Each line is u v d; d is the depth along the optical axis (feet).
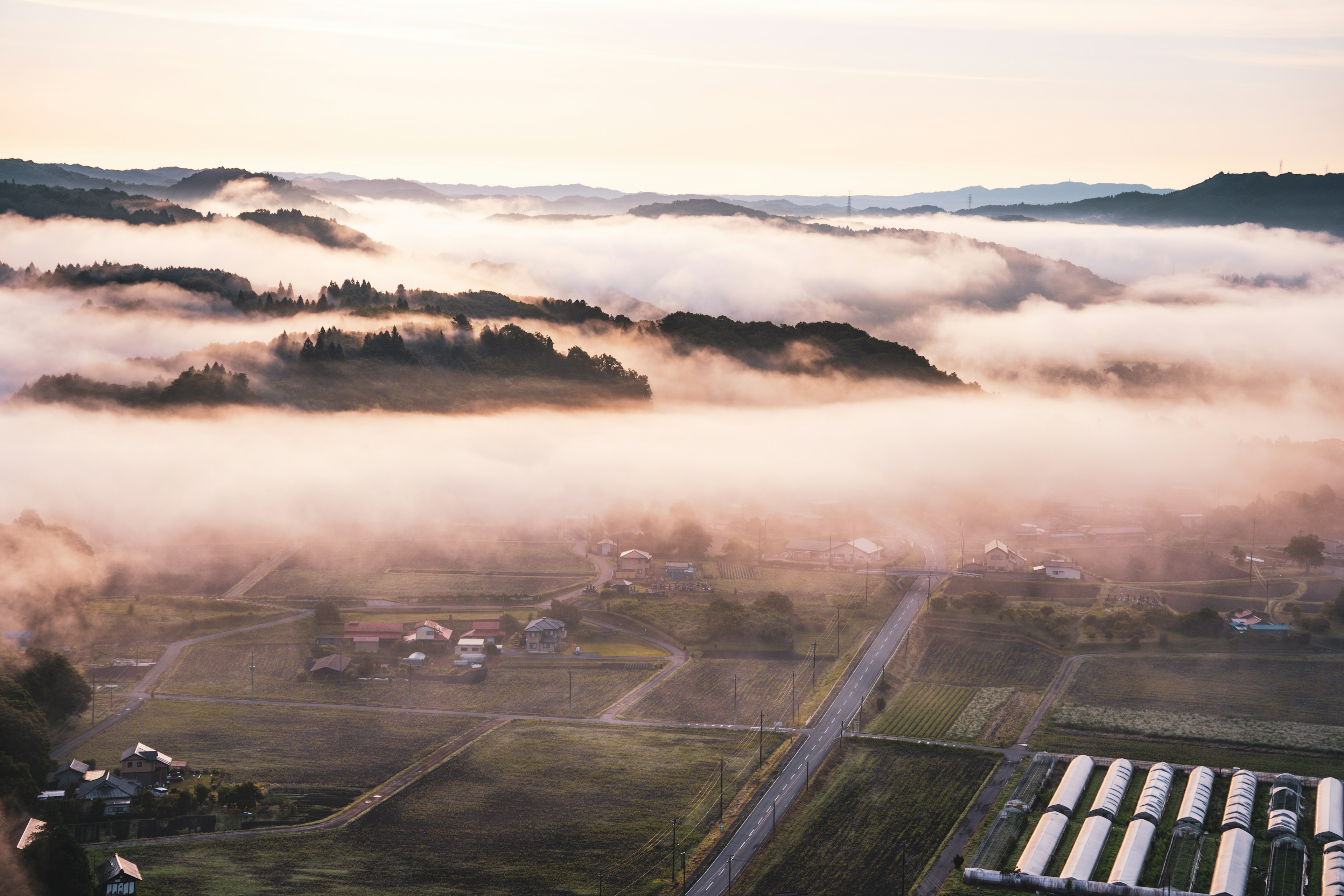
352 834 538.88
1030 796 583.17
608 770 620.90
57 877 465.88
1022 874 498.28
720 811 570.05
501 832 543.80
